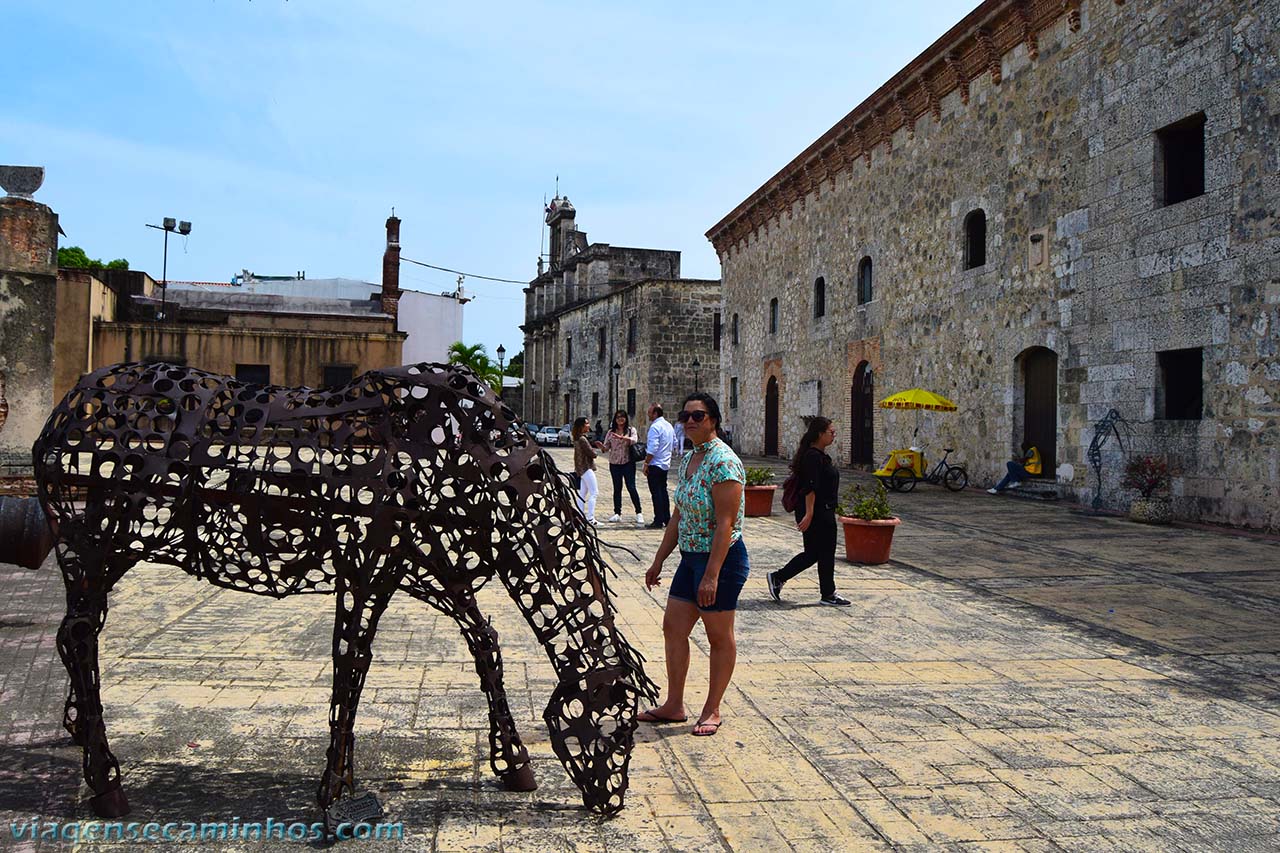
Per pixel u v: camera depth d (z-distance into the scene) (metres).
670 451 13.02
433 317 53.25
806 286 30.47
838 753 4.61
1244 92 13.29
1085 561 10.80
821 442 8.21
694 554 4.97
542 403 61.12
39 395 13.73
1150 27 15.15
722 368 40.00
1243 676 6.18
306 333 29.34
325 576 3.82
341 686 3.60
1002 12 18.78
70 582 3.67
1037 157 18.20
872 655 6.55
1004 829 3.79
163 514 7.22
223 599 7.62
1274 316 12.80
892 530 10.41
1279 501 12.77
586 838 3.62
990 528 13.80
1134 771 4.44
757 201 34.03
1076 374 17.00
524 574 3.86
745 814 3.89
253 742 4.46
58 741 4.37
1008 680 5.97
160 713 4.82
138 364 3.86
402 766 4.28
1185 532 13.31
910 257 23.44
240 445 3.62
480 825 3.70
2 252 13.48
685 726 5.00
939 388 21.98
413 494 3.62
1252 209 13.14
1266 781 4.34
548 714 3.83
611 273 55.22
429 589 3.97
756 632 7.18
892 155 24.44
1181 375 14.88
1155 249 15.02
